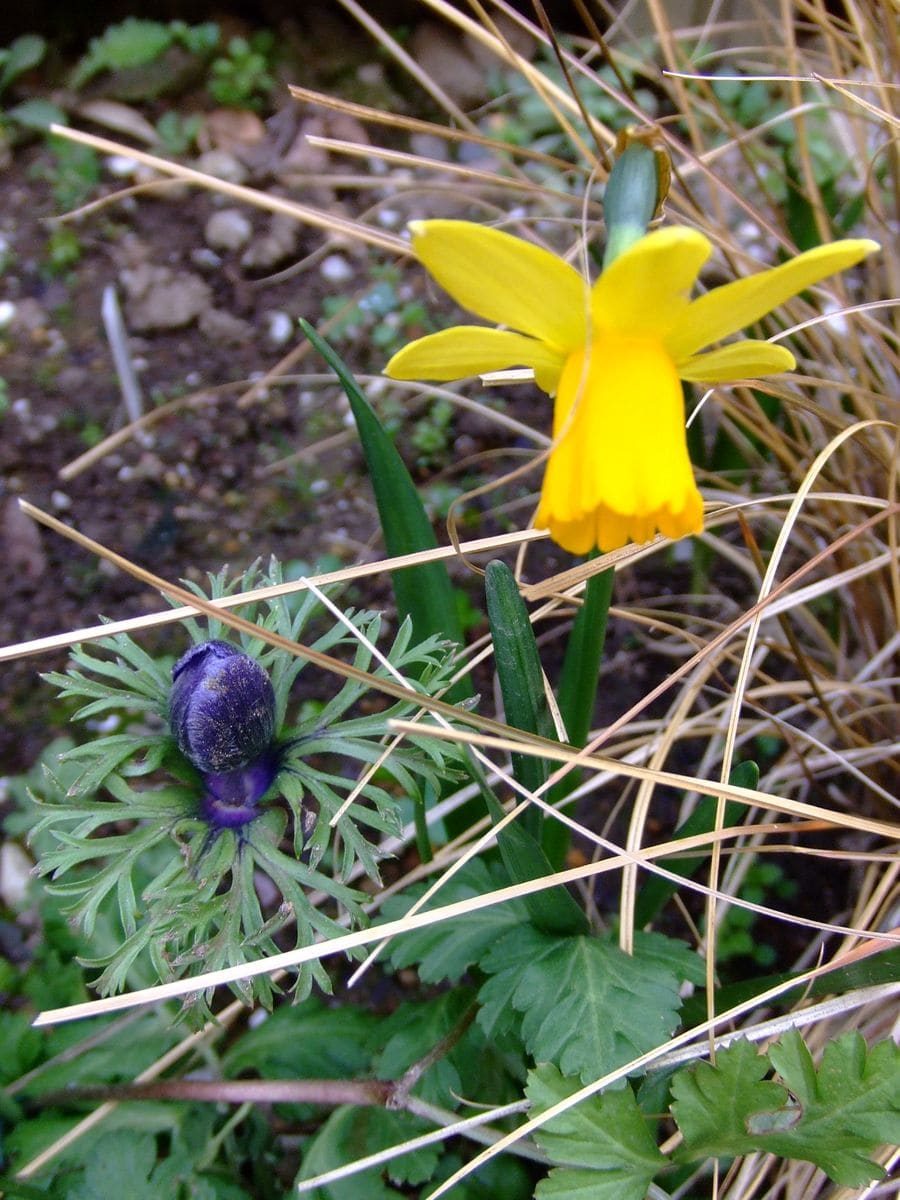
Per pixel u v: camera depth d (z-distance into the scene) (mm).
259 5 415
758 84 394
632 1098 177
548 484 143
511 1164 205
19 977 244
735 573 319
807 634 303
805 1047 176
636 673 302
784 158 287
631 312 134
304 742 192
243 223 369
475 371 149
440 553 204
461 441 340
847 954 187
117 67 393
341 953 258
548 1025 182
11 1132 211
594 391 139
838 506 267
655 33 405
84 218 370
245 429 336
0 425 331
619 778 284
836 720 244
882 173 311
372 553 315
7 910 257
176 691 181
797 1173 206
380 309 356
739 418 264
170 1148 219
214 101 401
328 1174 188
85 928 175
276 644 175
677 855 195
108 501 323
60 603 305
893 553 237
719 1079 176
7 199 375
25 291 356
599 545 146
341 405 342
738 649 293
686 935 257
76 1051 221
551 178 377
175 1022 173
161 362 348
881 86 236
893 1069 171
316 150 391
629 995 184
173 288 357
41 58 400
